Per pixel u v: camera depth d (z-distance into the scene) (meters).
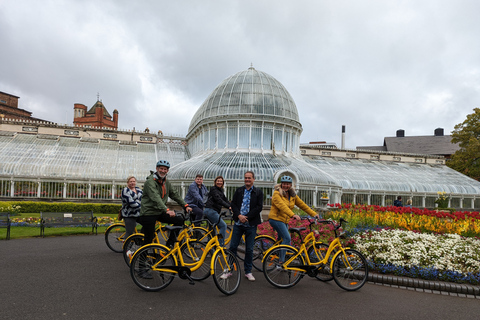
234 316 5.58
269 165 28.73
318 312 5.96
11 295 6.21
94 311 5.57
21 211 23.67
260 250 9.84
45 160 33.72
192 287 7.23
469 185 41.88
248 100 33.22
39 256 9.78
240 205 7.96
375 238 10.33
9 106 61.53
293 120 33.69
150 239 7.82
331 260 7.54
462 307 6.73
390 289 7.79
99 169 34.50
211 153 32.44
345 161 44.47
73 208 24.78
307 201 27.70
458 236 11.60
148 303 6.06
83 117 63.16
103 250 11.10
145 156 38.84
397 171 43.66
